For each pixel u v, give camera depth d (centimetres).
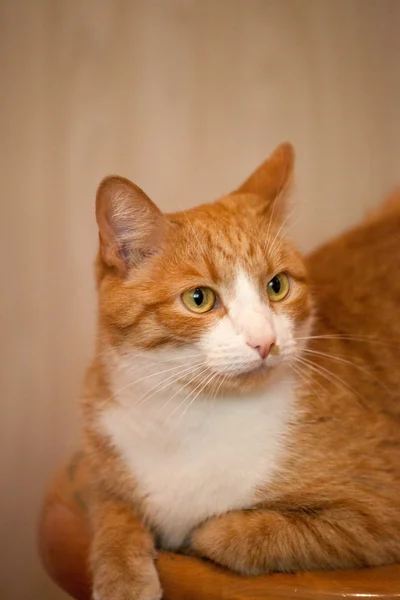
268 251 114
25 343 174
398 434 118
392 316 130
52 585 175
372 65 185
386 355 126
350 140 187
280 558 100
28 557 175
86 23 171
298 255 124
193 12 176
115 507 116
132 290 109
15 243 171
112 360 114
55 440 176
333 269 139
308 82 183
